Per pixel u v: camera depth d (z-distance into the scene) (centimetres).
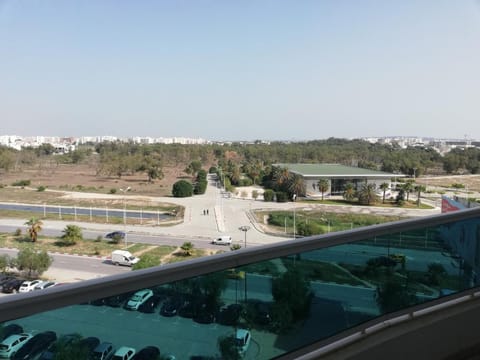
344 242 180
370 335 190
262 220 2805
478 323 228
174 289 130
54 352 107
